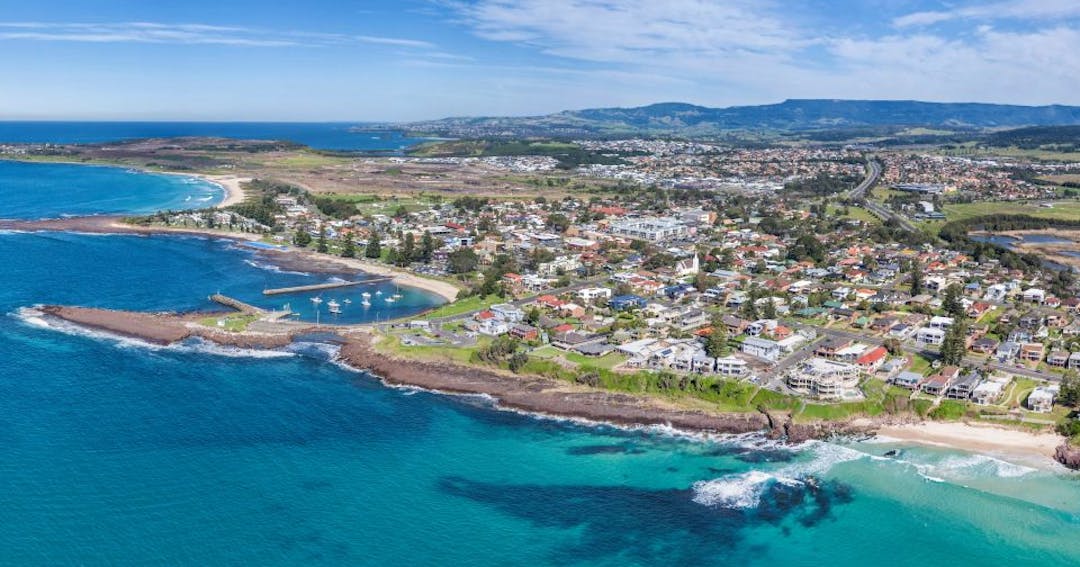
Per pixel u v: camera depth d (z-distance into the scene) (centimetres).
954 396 16000
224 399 16012
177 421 14775
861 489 13075
